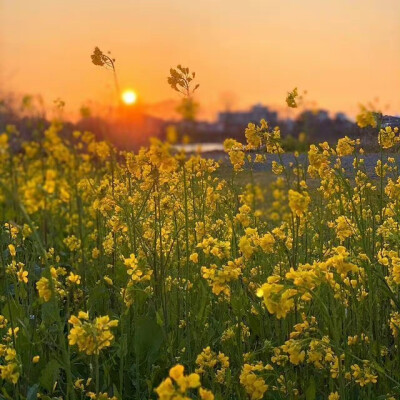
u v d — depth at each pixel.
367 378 2.57
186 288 3.10
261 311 3.22
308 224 4.09
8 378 2.51
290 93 2.76
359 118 2.73
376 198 4.52
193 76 2.78
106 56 2.68
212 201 4.46
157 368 2.89
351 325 3.16
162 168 2.39
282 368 3.03
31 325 3.39
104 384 2.92
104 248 4.11
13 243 4.11
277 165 3.48
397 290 3.12
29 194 2.12
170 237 3.76
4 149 2.07
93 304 3.38
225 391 2.71
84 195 3.58
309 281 2.22
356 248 3.73
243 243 2.75
